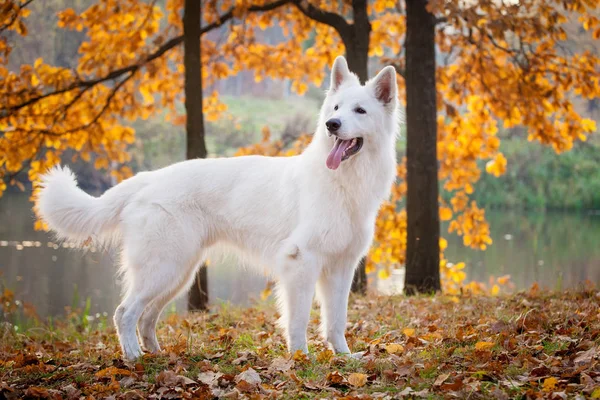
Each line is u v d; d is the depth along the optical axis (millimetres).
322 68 11914
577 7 8289
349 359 4469
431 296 7793
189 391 3912
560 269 15375
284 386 3959
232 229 5188
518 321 5047
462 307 6500
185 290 5414
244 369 4305
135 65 9578
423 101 8477
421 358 4281
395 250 11438
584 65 9828
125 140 10891
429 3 7324
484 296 7559
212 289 13500
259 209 5051
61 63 22609
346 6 10211
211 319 6992
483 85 10344
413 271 8586
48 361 4824
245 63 11953
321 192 4785
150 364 4539
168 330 6461
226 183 5160
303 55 12031
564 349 4203
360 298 8023
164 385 4023
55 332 7109
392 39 11773
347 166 4777
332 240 4773
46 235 20016
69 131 9727
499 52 10898
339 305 4969
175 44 9539
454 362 4164
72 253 17453
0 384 4105
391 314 6410
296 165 5043
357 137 4832
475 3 8133
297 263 4758
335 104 4973
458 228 12023
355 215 4844
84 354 5215
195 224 5086
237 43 10992
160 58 10680
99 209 5105
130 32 10312
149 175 5230
